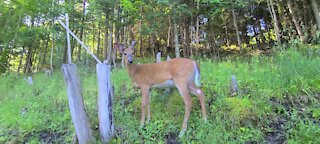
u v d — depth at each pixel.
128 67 4.34
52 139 4.28
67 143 4.10
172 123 4.10
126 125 4.16
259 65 6.05
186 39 12.69
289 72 4.62
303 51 5.72
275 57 6.49
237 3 10.00
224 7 10.28
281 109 3.94
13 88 7.57
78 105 3.76
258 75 5.12
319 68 4.61
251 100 4.20
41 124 4.62
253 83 4.80
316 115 3.68
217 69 6.05
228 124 3.79
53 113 4.98
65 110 5.01
